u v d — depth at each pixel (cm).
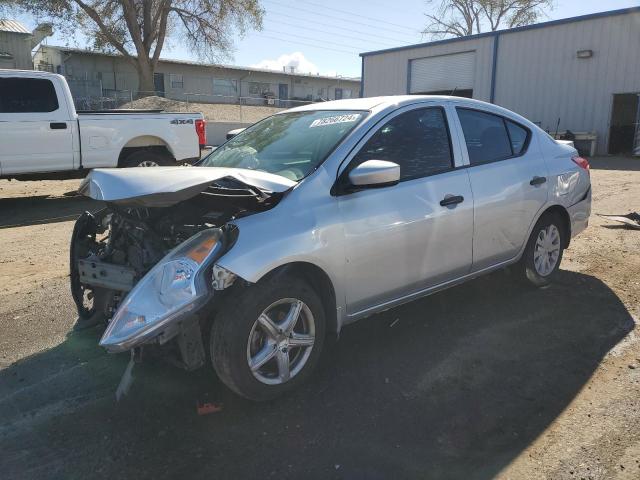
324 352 391
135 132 1020
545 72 2297
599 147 2164
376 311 377
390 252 365
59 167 952
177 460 279
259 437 296
